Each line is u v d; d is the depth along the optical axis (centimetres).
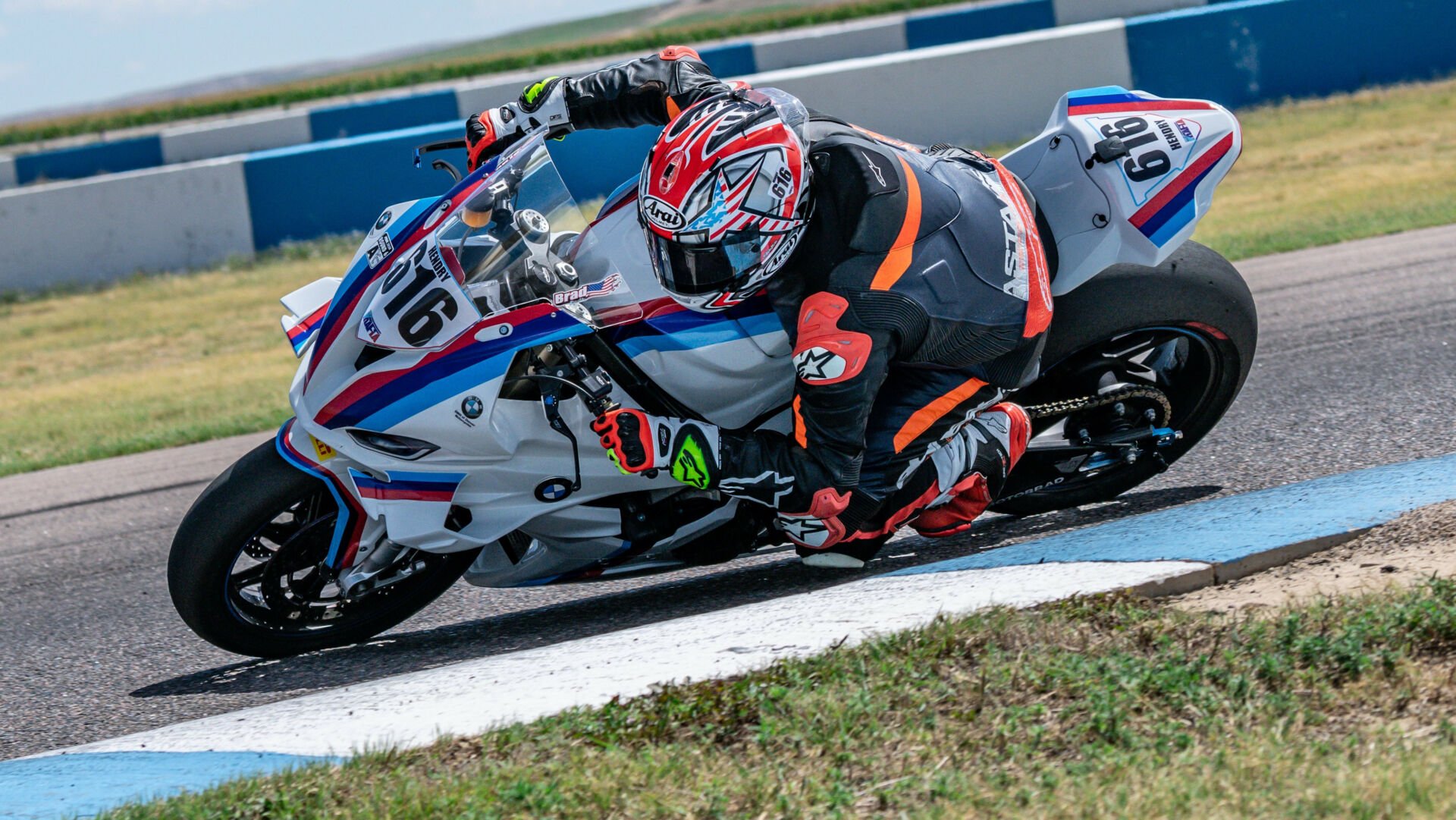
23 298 6022
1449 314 2606
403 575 1499
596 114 1488
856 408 1293
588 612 1616
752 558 1772
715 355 1427
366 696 1266
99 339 4906
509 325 1380
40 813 1015
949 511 1525
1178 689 1021
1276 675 1030
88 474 2800
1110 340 1614
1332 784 855
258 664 1527
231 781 1019
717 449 1336
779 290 1334
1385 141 5469
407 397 1380
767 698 1057
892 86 6481
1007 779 916
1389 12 6762
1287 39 6719
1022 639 1130
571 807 923
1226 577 1283
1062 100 1633
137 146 7931
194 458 2816
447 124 6681
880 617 1241
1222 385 1695
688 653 1216
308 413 1399
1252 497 1580
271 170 6338
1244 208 4534
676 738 1028
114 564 2056
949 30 8838
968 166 1474
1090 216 1551
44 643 1698
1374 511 1386
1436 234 3550
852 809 901
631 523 1484
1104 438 1666
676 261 1274
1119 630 1139
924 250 1326
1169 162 1559
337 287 1488
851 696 1039
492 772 984
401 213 1453
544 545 1493
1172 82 6681
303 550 1471
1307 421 2027
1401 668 1020
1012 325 1403
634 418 1315
